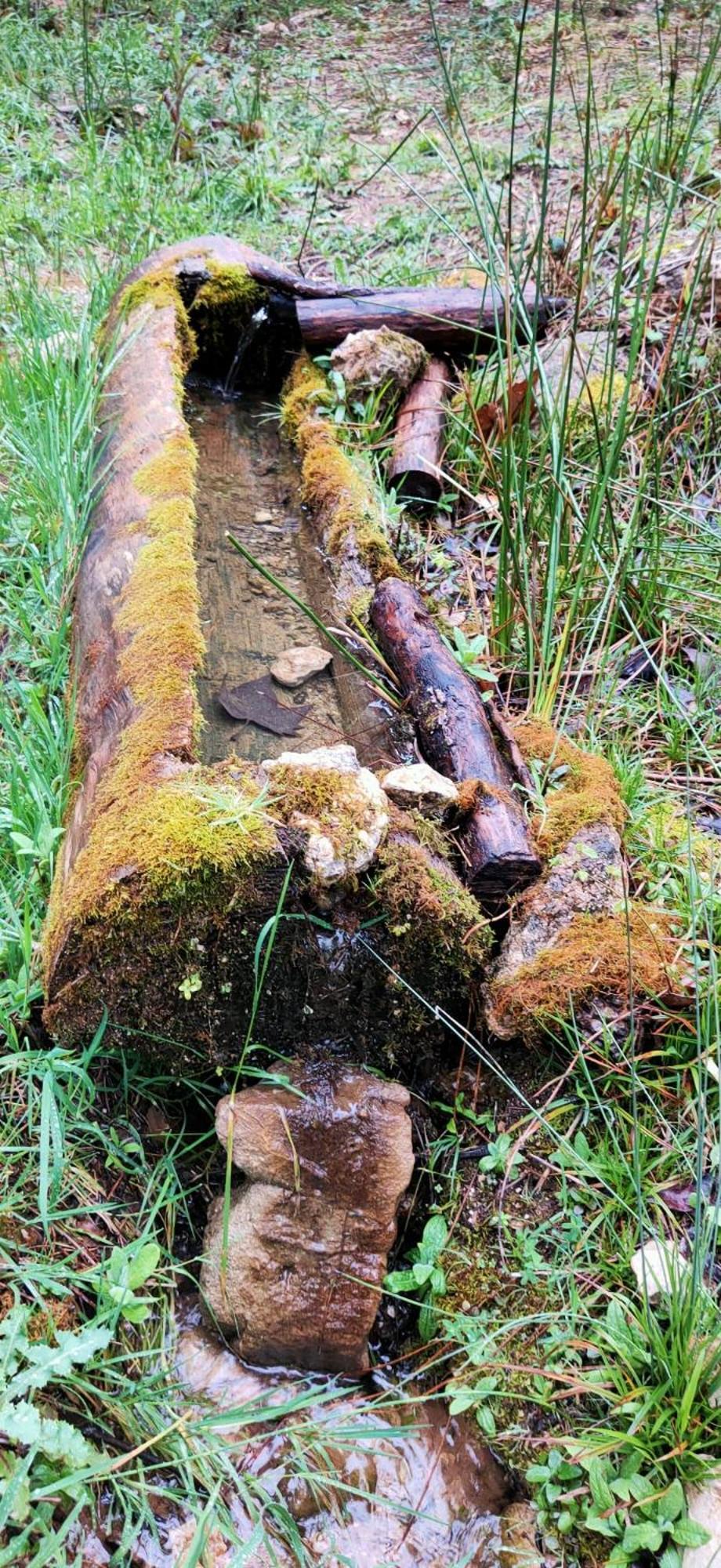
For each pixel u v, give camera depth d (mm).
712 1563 1488
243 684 2580
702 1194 1818
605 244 3764
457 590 3018
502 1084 2016
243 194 5219
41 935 2090
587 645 2863
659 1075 1992
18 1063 1869
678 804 2523
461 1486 1688
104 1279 1709
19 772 2242
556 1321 1759
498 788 2154
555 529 2555
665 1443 1628
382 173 5590
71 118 5754
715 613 2941
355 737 2441
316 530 3131
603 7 7453
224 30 7270
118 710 2158
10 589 2840
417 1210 1927
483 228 2902
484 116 6047
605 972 1978
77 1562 1434
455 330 3752
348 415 3588
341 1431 1688
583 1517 1618
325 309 3727
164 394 3146
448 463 3463
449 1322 1794
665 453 3072
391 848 1827
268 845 1720
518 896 2078
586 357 3609
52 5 6777
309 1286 1756
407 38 7523
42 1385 1528
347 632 2697
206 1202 1923
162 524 2598
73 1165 1832
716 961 2039
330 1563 1595
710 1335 1610
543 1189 1901
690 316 3529
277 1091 1845
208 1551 1556
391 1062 1942
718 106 5188
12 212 4594
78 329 3797
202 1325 1810
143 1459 1627
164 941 1764
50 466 3059
